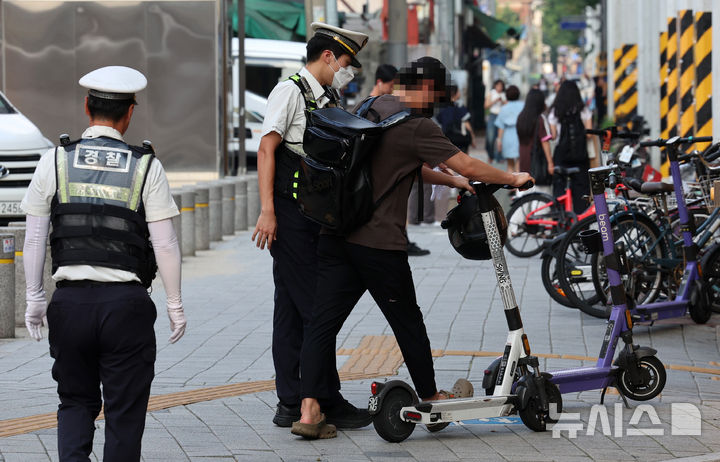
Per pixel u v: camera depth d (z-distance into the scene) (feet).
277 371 50.21
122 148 37.78
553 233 110.01
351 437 48.47
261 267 104.68
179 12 146.82
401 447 46.91
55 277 37.24
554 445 47.14
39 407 53.31
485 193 47.37
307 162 46.19
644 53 224.53
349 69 49.03
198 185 120.88
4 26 147.64
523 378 48.44
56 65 148.05
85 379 37.91
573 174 109.19
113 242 36.99
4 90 148.05
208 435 48.39
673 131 168.96
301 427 47.42
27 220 37.78
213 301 85.46
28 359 65.16
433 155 45.60
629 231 74.28
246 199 138.41
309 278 48.62
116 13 147.43
